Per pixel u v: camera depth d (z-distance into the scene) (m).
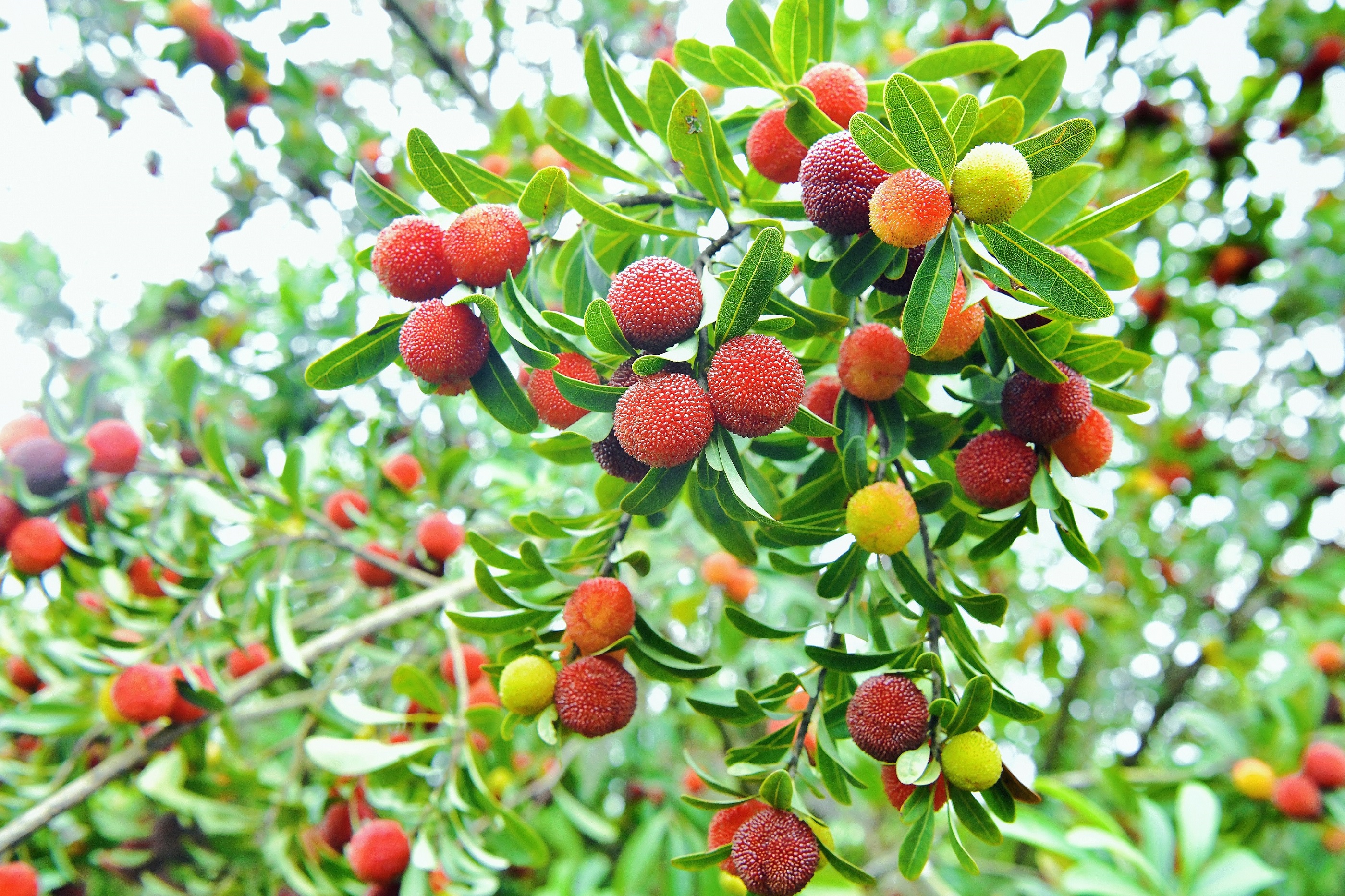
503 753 0.58
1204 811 0.52
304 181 0.84
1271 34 0.76
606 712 0.28
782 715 0.32
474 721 0.42
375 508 0.52
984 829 0.25
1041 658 0.84
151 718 0.43
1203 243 0.81
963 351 0.26
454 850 0.40
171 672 0.44
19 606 0.60
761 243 0.23
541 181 0.26
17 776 0.51
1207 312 0.79
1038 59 0.31
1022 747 1.04
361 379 0.28
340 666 0.48
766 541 0.31
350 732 0.47
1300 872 0.62
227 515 0.46
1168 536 1.01
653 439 0.24
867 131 0.23
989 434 0.27
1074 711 1.20
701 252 0.30
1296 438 0.96
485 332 0.26
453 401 0.79
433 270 0.27
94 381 0.45
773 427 0.25
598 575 0.30
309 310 0.85
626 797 0.80
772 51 0.33
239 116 0.72
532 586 0.30
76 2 0.66
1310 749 0.59
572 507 0.62
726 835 0.28
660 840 0.69
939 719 0.25
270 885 0.51
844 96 0.28
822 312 0.29
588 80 0.31
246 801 0.52
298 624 0.57
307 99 0.74
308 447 0.55
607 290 0.29
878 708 0.25
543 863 0.41
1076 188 0.30
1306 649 0.72
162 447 0.47
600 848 0.81
